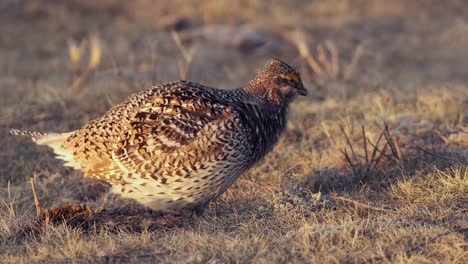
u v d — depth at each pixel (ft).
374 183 42.88
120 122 37.73
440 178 41.39
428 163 44.98
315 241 33.35
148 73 77.51
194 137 36.76
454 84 65.46
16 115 58.90
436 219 36.47
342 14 110.01
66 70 85.66
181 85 38.81
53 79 80.38
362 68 82.07
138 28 105.09
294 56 90.43
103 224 37.88
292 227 36.45
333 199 40.50
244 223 37.32
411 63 87.15
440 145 48.52
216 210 40.65
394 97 61.05
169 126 36.86
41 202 43.98
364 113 56.39
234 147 37.22
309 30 101.19
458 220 35.58
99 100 62.08
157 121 37.09
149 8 114.01
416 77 76.74
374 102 58.80
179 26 104.22
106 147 37.55
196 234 35.04
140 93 39.01
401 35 100.73
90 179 47.52
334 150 48.73
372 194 41.32
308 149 50.83
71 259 33.35
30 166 50.29
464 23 101.86
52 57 94.27
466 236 33.76
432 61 88.33
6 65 89.66
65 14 110.63
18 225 38.47
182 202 38.24
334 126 53.62
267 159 48.49
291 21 104.73
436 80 75.66
